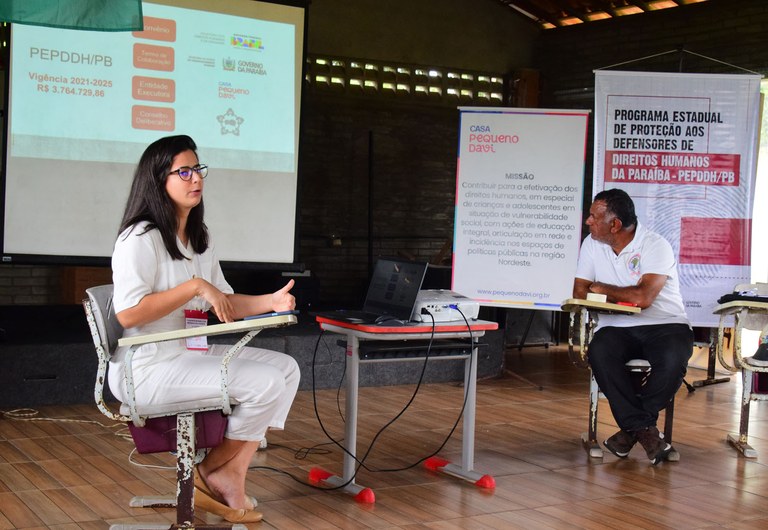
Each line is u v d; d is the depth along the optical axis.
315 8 8.74
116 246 2.78
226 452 2.94
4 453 3.87
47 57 5.12
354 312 3.64
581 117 5.97
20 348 4.80
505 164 6.06
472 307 3.61
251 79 5.61
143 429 2.77
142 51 5.34
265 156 5.64
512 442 4.45
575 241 5.97
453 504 3.37
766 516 3.35
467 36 9.52
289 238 5.70
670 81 5.89
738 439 4.51
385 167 9.25
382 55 9.12
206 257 3.10
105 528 2.94
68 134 5.16
